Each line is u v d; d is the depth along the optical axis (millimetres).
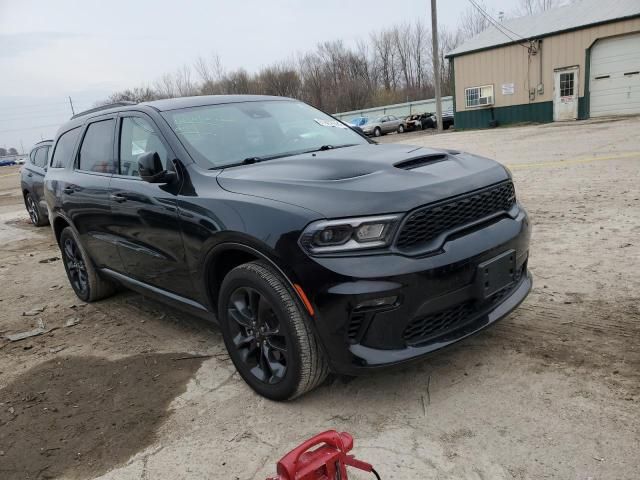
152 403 3266
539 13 26844
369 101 64812
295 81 68375
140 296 5379
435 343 2752
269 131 4004
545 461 2379
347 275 2568
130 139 4098
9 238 9773
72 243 5258
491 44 25859
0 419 3266
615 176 8438
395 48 70438
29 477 2697
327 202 2703
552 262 4852
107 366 3836
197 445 2793
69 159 5125
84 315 5012
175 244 3486
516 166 11008
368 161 3129
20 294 6016
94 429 3059
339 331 2641
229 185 3174
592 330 3492
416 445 2578
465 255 2758
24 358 4160
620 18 21516
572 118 23922
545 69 24297
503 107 26234
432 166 3102
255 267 2928
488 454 2465
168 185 3514
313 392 3143
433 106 45562
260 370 3145
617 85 22469
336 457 1816
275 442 2736
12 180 27078
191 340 4129
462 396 2932
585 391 2844
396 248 2631
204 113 3953
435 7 27438
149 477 2596
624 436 2473
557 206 6992
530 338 3475
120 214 4016
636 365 3033
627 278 4277
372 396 3035
